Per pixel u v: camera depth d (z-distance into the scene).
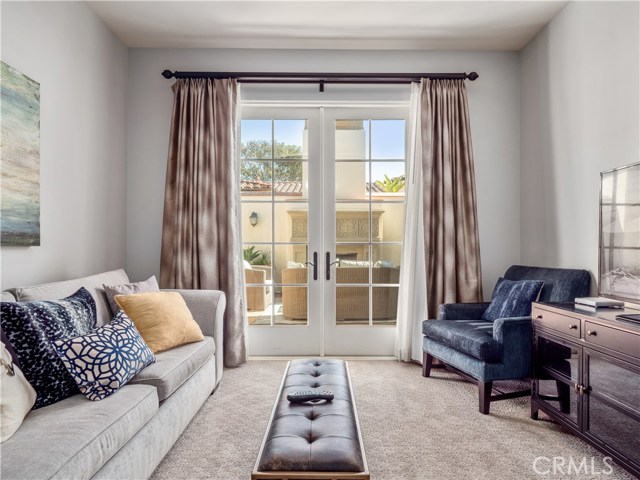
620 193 2.30
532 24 3.42
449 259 3.61
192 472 1.91
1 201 2.12
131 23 3.37
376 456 2.05
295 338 3.90
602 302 2.24
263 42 3.70
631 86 2.50
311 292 3.91
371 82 3.74
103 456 1.42
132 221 3.78
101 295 2.53
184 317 2.61
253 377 3.27
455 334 2.85
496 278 3.87
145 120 3.79
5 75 2.14
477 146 3.87
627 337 1.76
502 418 2.51
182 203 3.59
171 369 2.07
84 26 3.04
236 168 3.70
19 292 1.95
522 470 1.93
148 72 3.79
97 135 3.24
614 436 1.84
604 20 2.73
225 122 3.65
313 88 3.83
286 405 1.72
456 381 3.19
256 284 3.93
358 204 3.93
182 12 3.22
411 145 3.75
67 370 1.70
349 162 3.93
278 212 3.93
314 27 3.45
